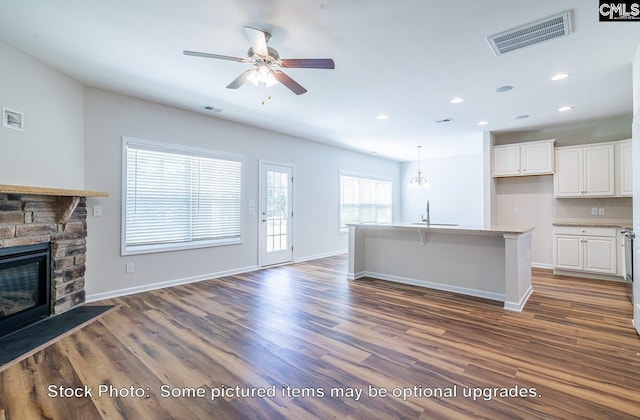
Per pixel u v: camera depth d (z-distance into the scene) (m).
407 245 4.58
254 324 3.01
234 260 5.20
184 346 2.54
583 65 3.06
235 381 2.05
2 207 2.73
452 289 4.16
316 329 2.89
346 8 2.20
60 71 3.26
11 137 2.78
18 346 2.51
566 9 2.20
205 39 2.65
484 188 5.77
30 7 2.20
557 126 5.34
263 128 5.57
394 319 3.14
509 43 2.66
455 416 1.71
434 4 2.15
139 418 1.69
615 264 4.60
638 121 2.68
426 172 8.88
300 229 6.38
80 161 3.57
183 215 4.55
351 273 4.84
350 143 6.83
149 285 4.19
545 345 2.55
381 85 3.59
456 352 2.44
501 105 4.27
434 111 4.52
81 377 2.09
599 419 1.68
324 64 2.50
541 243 5.59
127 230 3.99
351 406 1.80
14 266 2.83
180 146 4.46
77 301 3.49
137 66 3.15
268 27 2.44
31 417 1.70
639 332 2.71
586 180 4.98
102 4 2.17
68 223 3.38
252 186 5.46
